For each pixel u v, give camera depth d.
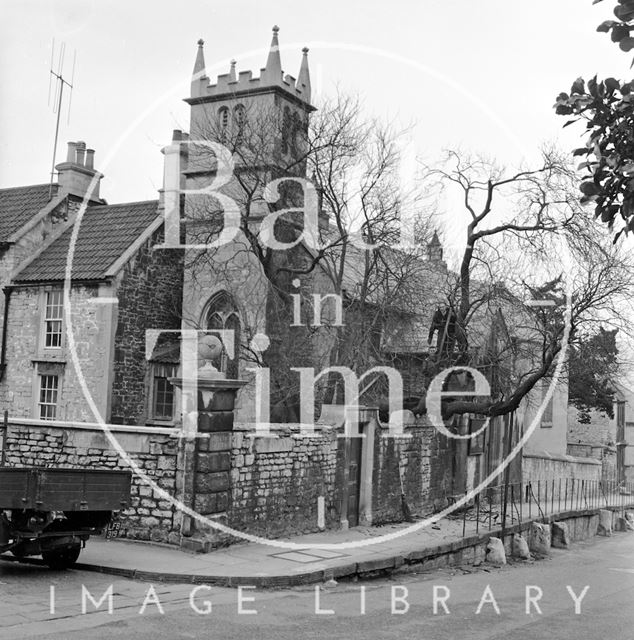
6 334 29.64
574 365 28.53
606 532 32.00
